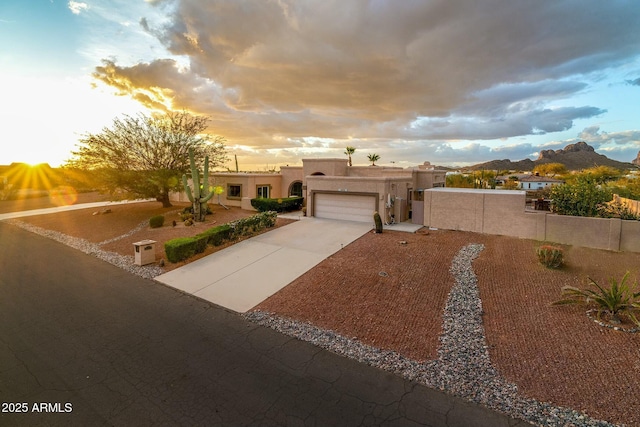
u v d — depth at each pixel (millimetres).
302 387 5906
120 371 6316
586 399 5559
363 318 8727
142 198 25484
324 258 13672
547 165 83625
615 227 13797
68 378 6066
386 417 5172
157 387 5848
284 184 30500
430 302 9617
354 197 21109
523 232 16203
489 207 17188
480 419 5152
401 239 16234
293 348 7289
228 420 5062
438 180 27953
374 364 6680
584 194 16359
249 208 26219
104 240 17875
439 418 5164
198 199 20875
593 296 8539
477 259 13133
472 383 6059
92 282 11555
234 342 7531
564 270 11562
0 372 6215
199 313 9148
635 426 4957
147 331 8016
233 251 15000
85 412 5184
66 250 16141
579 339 7332
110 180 22734
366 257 13578
